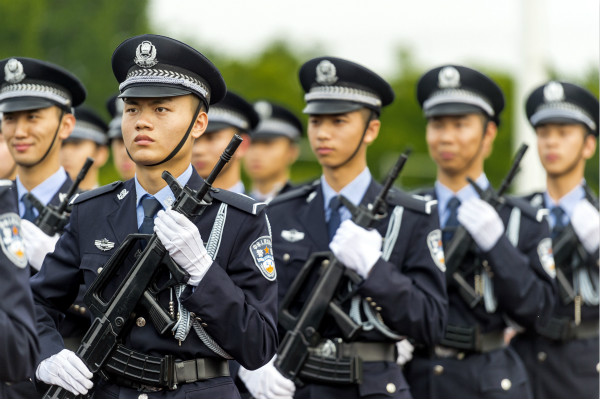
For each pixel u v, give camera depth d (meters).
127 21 73.75
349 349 15.67
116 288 12.55
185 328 12.21
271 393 15.46
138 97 12.27
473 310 17.94
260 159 26.33
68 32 68.69
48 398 12.56
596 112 20.77
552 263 18.64
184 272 12.13
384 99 16.81
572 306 20.06
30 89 16.17
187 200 12.20
